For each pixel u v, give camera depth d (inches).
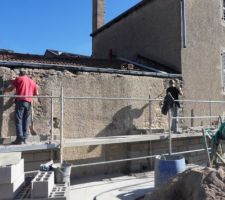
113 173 410.6
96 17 721.0
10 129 355.6
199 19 532.4
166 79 474.6
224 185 207.0
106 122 415.2
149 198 242.7
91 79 408.8
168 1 529.0
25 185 262.2
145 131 422.3
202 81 523.8
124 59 605.0
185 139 458.9
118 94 427.5
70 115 390.9
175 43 509.7
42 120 373.4
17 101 312.0
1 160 253.1
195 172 225.0
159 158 303.6
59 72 387.9
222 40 570.3
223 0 586.9
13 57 431.2
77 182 364.5
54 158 364.8
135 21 600.1
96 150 401.7
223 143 343.6
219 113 545.6
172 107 415.2
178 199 225.6
